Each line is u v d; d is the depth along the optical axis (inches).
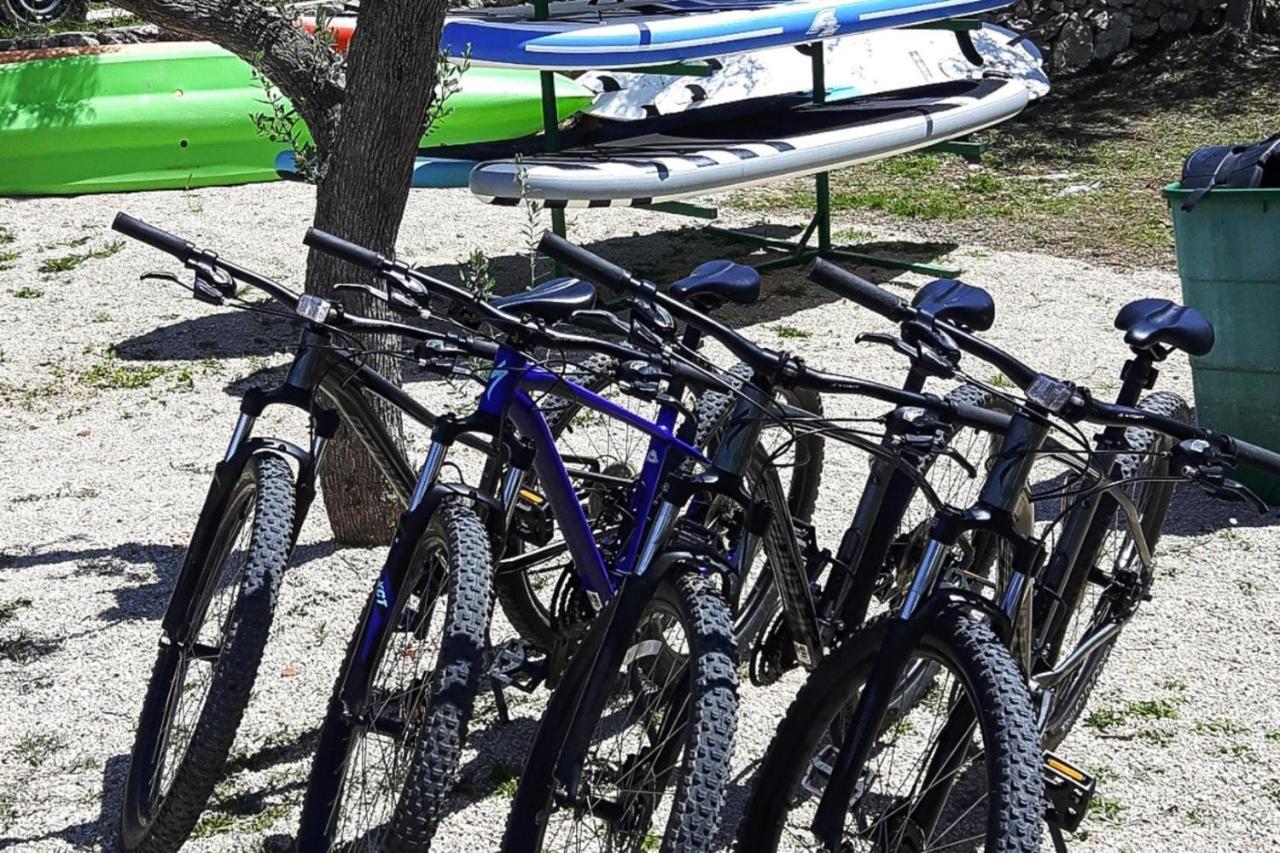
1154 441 126.4
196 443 218.8
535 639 139.9
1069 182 387.2
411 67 163.6
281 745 137.6
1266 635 155.6
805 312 285.7
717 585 94.6
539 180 261.6
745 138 313.6
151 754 117.6
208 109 385.4
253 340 265.9
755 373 96.2
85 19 526.3
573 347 98.8
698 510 116.7
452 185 285.7
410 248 334.3
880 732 99.8
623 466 144.3
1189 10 512.7
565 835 114.1
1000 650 86.0
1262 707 142.3
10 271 307.0
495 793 130.0
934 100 337.4
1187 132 430.9
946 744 96.7
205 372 249.9
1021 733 81.7
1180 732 138.8
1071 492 96.0
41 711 144.2
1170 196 185.3
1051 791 105.9
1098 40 507.5
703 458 113.0
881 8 304.5
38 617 163.3
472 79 406.6
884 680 90.4
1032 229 345.1
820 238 327.9
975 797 126.7
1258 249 179.9
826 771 100.2
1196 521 185.2
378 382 121.6
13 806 128.4
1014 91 348.8
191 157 386.6
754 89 359.9
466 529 100.9
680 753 98.3
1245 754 134.8
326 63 172.9
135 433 223.0
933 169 408.8
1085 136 434.9
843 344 261.7
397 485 128.5
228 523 118.1
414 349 105.3
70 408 233.9
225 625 117.5
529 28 276.8
